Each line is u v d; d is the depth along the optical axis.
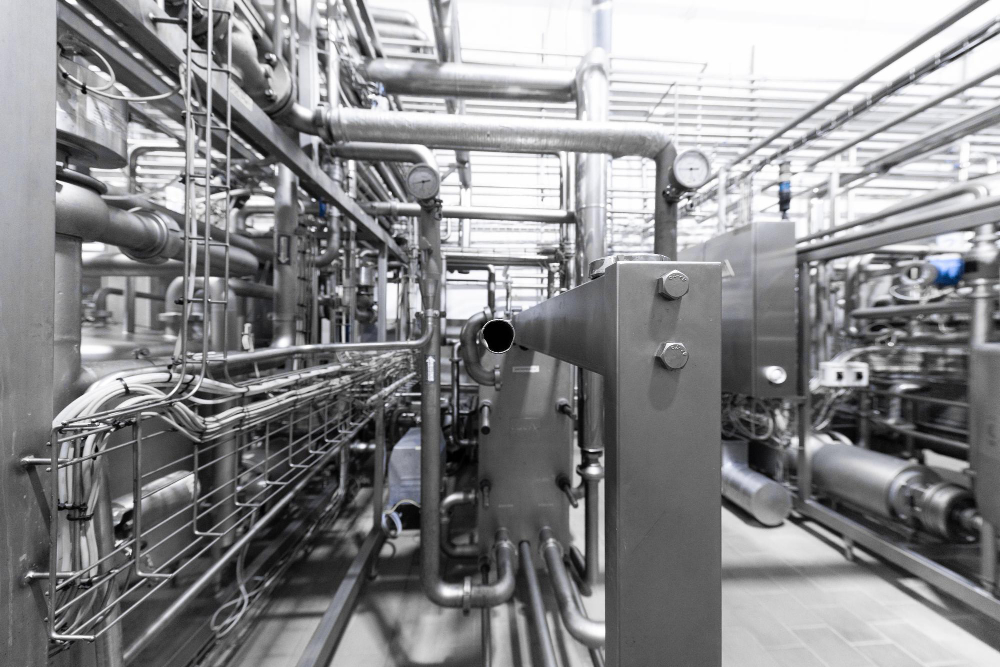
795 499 2.44
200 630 1.26
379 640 1.46
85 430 0.53
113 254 1.51
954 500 1.71
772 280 1.61
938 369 2.52
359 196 2.40
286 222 1.62
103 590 0.63
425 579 1.41
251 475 1.41
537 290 4.52
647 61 2.91
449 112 2.25
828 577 1.87
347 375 1.58
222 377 1.06
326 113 1.21
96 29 0.79
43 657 0.51
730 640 1.48
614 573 0.37
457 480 2.90
